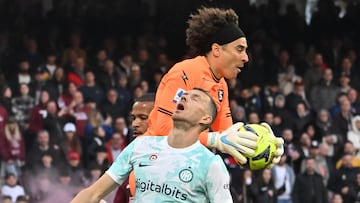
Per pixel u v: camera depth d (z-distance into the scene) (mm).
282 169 36000
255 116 37750
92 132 34312
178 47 42562
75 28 39969
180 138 10984
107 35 41250
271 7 46000
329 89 41906
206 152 10961
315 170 37500
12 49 37500
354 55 45281
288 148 37281
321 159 38031
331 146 39312
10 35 38375
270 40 44344
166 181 10891
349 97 41969
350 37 46531
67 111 34562
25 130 33656
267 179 34750
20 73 35812
